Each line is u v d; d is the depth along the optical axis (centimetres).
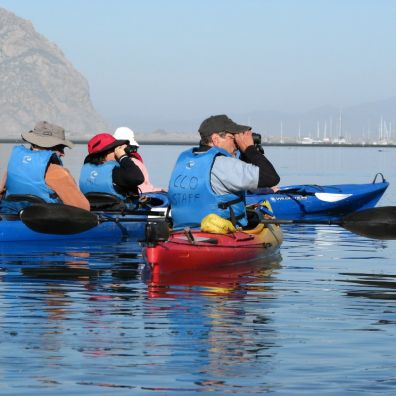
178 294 1261
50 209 1552
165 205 2167
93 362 882
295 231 2277
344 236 2144
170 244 1430
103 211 1959
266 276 1442
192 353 920
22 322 1056
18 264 1562
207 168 1505
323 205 2912
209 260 1484
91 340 970
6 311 1122
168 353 918
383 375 848
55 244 1869
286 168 7100
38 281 1370
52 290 1286
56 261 1609
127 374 843
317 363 888
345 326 1055
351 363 890
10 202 1862
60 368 860
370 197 3036
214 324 1058
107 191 1966
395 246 1928
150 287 1318
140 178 1948
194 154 1543
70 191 1828
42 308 1145
